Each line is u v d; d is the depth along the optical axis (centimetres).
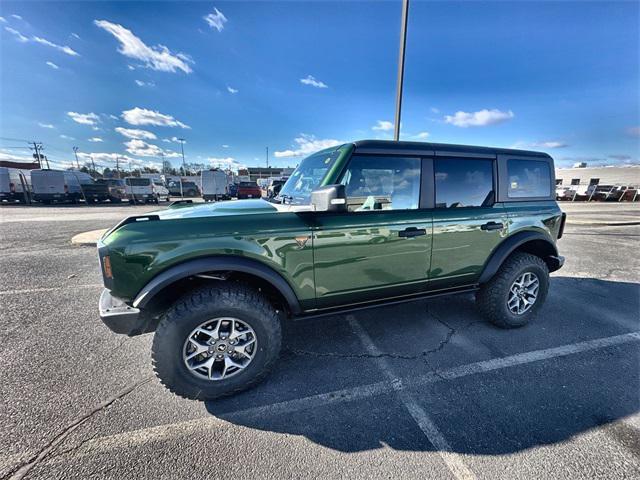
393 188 270
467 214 297
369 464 174
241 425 202
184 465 172
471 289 316
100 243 209
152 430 197
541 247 359
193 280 235
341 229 247
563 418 207
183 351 213
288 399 227
